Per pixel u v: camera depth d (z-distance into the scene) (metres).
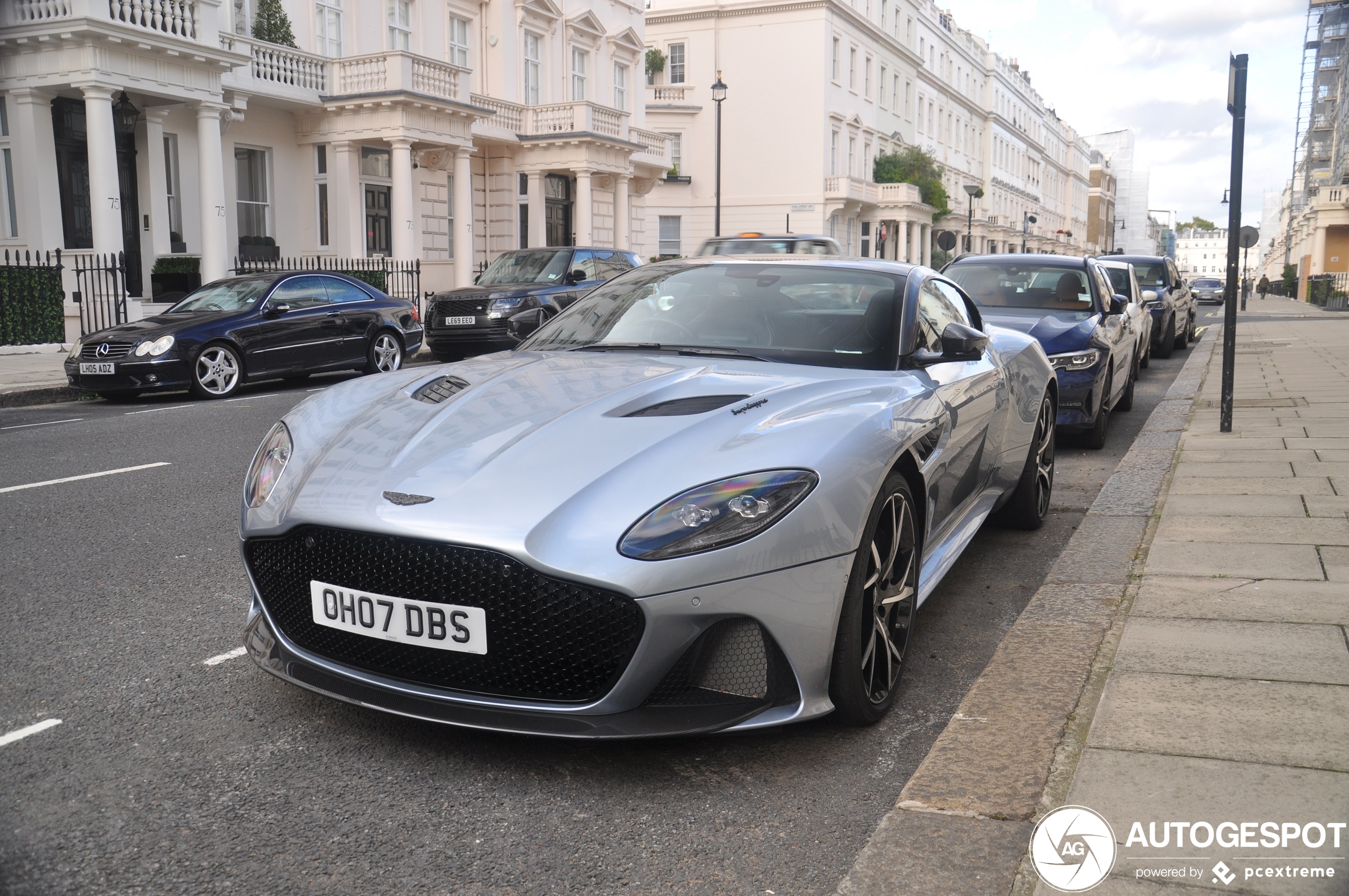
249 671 3.27
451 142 22.69
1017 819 2.25
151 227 18.81
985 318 7.98
